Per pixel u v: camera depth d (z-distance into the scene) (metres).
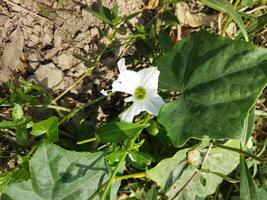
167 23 0.23
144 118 0.21
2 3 0.22
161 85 0.21
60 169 0.19
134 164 0.21
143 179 0.23
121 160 0.19
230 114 0.19
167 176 0.22
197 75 0.20
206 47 0.20
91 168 0.20
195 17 0.24
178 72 0.21
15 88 0.22
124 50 0.23
